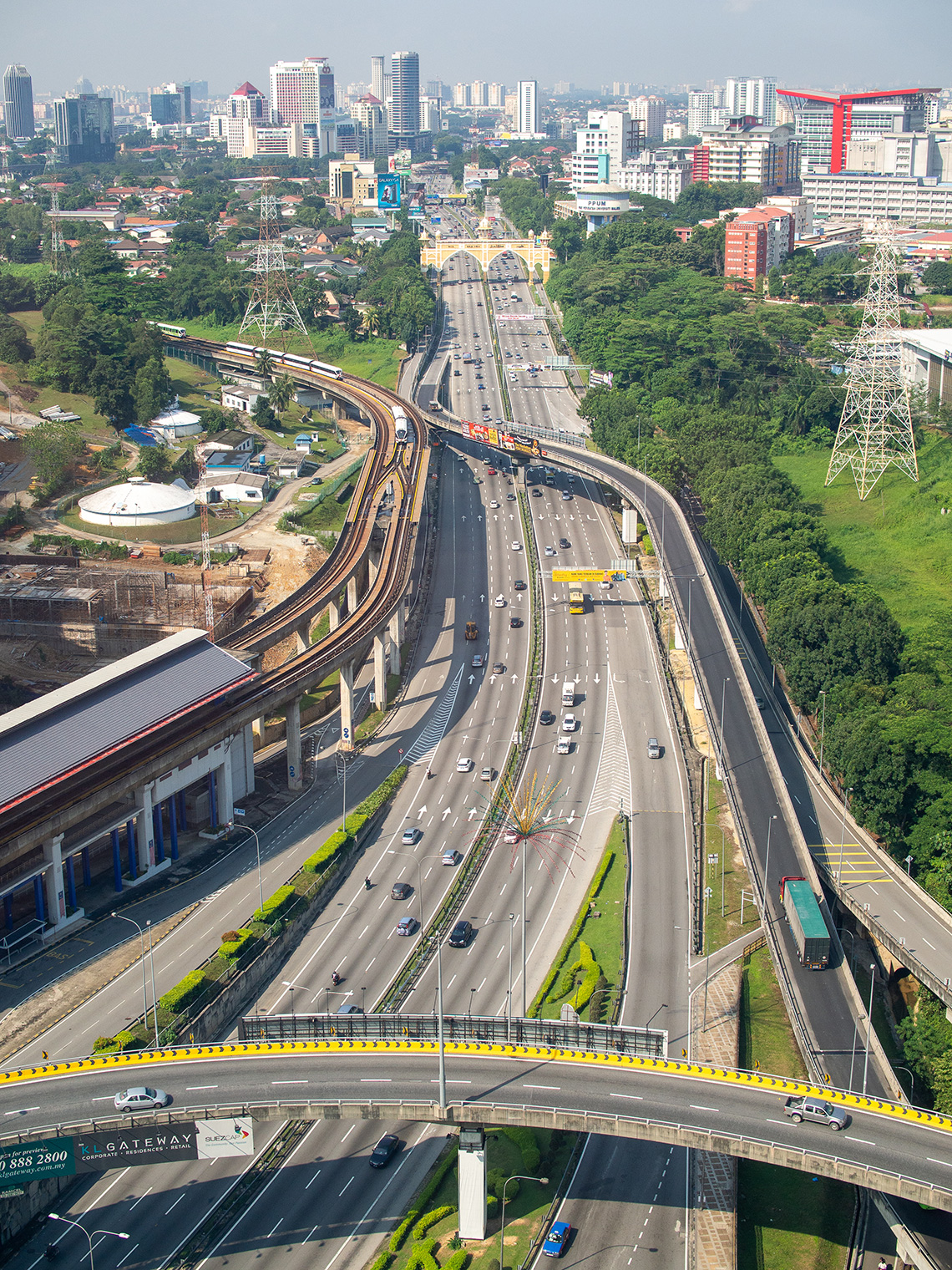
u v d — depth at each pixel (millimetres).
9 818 192250
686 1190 156625
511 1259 145625
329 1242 150500
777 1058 176750
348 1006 189875
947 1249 142125
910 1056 182125
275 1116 147250
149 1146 144625
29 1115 147625
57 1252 149500
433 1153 165125
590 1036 158250
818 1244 151500
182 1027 178625
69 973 193000
